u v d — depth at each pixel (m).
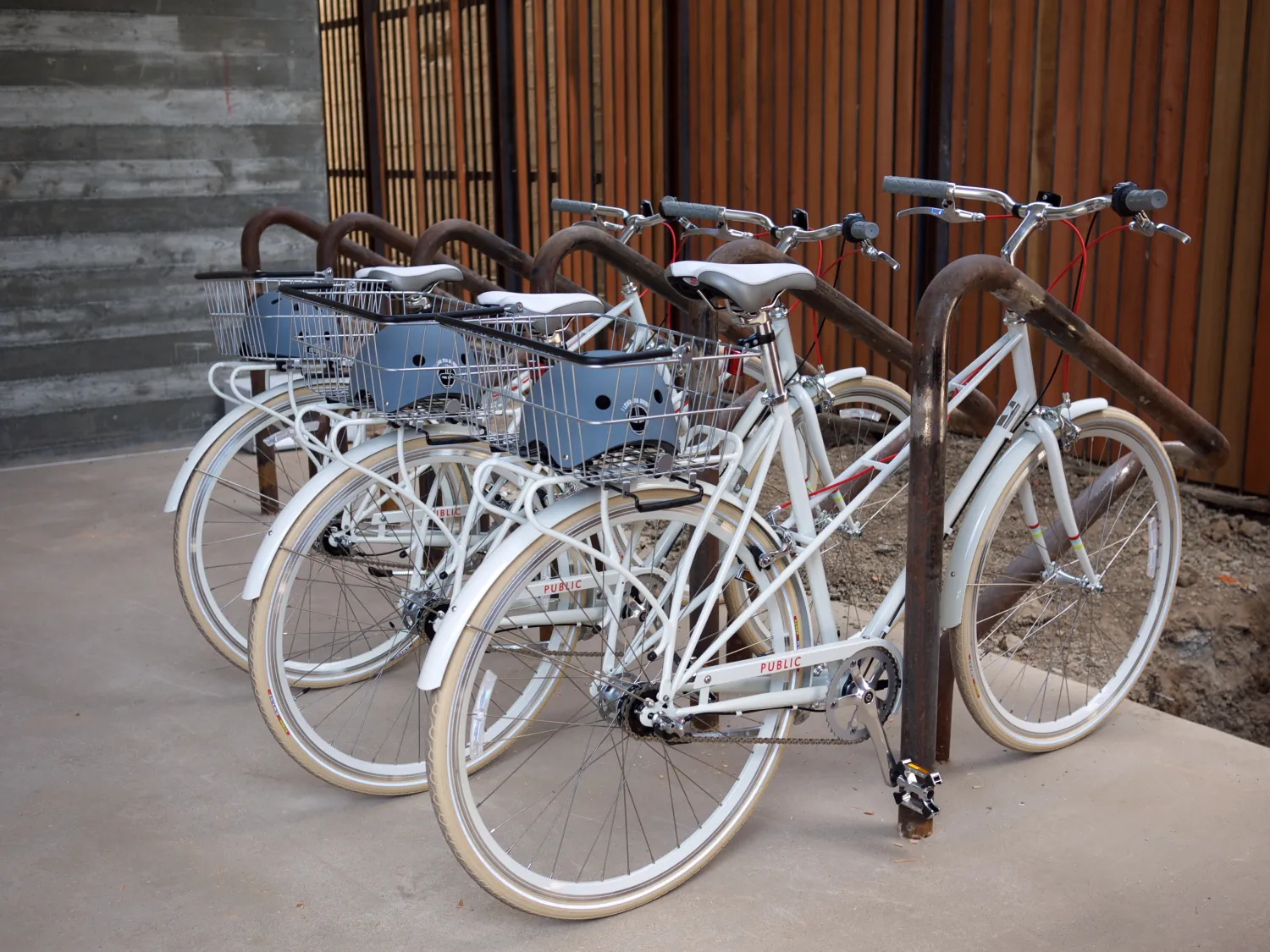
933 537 2.28
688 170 6.02
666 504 2.21
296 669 3.11
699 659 2.25
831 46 5.27
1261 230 4.11
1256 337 4.18
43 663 3.38
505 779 2.68
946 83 4.89
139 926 2.17
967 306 5.06
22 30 5.43
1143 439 2.87
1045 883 2.26
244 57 5.95
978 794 2.60
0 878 2.32
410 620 2.73
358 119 9.27
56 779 2.72
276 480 4.64
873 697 2.44
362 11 8.44
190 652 3.46
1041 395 2.67
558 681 2.80
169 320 5.96
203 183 5.95
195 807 2.60
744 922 2.16
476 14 7.30
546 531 2.06
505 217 7.12
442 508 2.83
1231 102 4.10
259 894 2.28
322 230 4.74
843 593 3.74
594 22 6.33
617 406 2.04
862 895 2.23
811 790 2.64
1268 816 2.49
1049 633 3.60
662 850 2.39
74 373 5.78
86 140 5.64
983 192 2.44
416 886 2.31
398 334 2.54
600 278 6.55
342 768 2.60
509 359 2.28
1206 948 2.06
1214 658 3.64
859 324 2.88
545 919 2.19
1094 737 2.88
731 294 2.16
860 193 5.28
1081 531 2.99
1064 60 4.54
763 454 2.34
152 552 4.35
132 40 5.67
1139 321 4.50
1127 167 4.43
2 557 4.30
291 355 3.00
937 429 2.25
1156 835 2.42
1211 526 4.22
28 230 5.58
